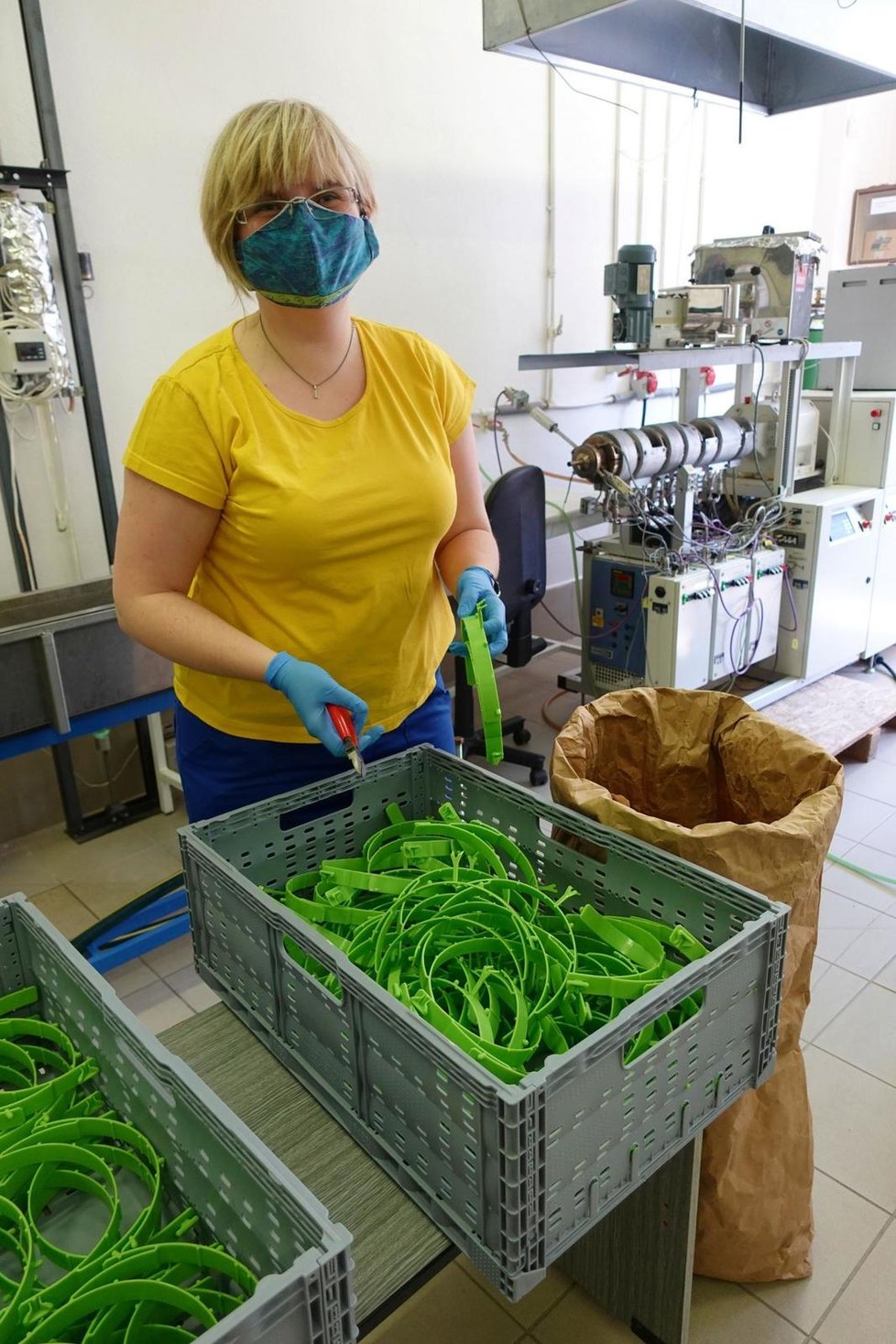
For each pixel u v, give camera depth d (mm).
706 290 2811
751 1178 1313
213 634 1070
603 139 4023
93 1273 657
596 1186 779
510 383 3973
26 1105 796
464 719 3109
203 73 2770
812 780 1289
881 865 2545
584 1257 1408
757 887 1096
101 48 2549
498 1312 1416
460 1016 886
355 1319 683
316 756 1257
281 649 1155
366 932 963
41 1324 609
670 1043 804
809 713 3061
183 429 1031
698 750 1449
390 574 1157
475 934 973
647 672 2930
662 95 4195
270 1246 639
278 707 1193
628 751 1472
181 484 1044
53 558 2758
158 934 2135
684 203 4543
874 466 3393
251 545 1094
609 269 2822
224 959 1035
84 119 2562
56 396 2506
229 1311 646
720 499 3311
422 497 1137
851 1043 1910
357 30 3096
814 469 3572
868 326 3633
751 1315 1386
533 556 2846
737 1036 898
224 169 980
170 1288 630
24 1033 913
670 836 1062
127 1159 774
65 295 2518
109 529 2688
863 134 5316
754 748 1371
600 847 1100
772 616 3162
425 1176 787
